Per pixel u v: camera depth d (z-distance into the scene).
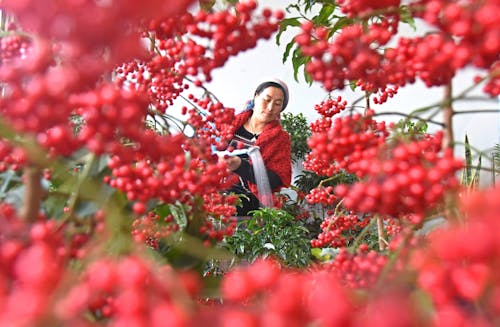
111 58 0.30
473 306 0.26
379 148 0.46
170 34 0.55
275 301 0.24
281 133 2.90
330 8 1.22
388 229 0.84
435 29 0.44
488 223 0.24
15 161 0.49
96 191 0.43
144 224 0.59
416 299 0.29
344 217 1.02
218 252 0.54
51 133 0.37
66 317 0.24
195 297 0.45
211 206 0.82
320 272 0.50
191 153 0.62
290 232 2.33
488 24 0.33
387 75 0.48
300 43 0.48
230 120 0.79
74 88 0.33
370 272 0.47
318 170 1.20
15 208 0.48
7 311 0.24
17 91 0.35
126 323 0.24
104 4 0.26
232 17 0.52
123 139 0.54
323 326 0.24
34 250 0.27
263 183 2.74
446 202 0.39
